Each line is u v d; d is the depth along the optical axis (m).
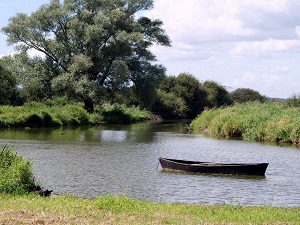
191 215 14.51
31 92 68.81
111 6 70.19
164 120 91.94
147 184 23.42
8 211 13.48
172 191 21.88
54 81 65.62
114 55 69.50
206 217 14.24
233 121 49.78
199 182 24.12
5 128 53.81
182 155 34.69
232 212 15.62
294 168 28.75
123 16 68.31
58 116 61.94
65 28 69.12
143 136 50.12
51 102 69.19
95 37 66.00
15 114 56.81
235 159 32.66
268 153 36.03
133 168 28.22
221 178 25.36
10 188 17.11
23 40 68.00
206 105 111.44
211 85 120.44
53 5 67.62
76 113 65.44
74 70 65.69
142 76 73.50
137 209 14.96
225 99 120.75
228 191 22.05
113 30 68.25
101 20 66.62
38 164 28.80
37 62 69.69
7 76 65.75
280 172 27.34
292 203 19.75
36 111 58.94
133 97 85.62
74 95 69.62
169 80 108.44
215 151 37.28
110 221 12.99
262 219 14.20
